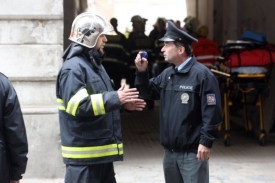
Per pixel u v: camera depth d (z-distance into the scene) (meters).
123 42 14.18
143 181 7.90
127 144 10.49
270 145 10.23
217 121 5.30
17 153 4.59
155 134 11.58
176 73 5.44
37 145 7.69
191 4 20.84
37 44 7.77
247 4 12.62
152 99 5.67
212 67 11.40
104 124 4.99
